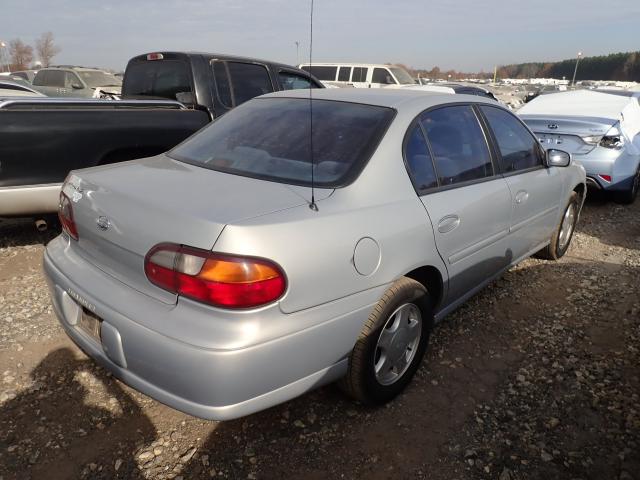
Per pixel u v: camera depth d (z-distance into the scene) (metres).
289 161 2.50
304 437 2.41
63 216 2.55
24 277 3.99
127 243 2.08
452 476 2.22
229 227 1.86
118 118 4.28
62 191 2.62
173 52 5.50
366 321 2.33
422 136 2.77
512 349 3.21
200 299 1.88
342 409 2.61
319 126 2.71
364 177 2.38
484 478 2.22
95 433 2.39
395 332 2.54
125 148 4.34
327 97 3.01
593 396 2.76
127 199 2.15
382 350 2.53
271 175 2.42
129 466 2.22
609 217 6.38
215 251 1.84
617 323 3.56
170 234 1.94
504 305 3.80
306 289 2.01
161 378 1.97
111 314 2.09
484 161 3.22
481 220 3.03
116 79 15.63
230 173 2.47
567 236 4.79
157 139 4.54
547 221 4.13
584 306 3.81
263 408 2.03
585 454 2.36
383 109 2.76
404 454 2.33
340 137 2.59
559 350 3.21
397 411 2.61
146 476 2.17
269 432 2.44
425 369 2.97
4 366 2.83
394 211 2.41
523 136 3.79
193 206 2.02
